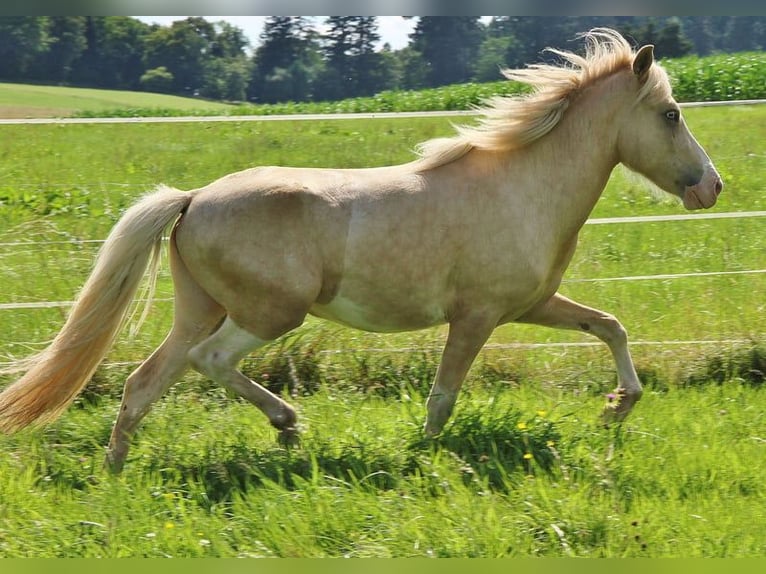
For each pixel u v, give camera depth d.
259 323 7.72
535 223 8.09
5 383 9.57
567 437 8.13
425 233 7.77
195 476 7.54
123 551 6.26
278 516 6.57
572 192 8.27
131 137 24.27
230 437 8.36
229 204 7.58
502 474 7.29
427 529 6.41
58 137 24.00
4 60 53.47
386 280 7.78
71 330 7.73
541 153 8.18
